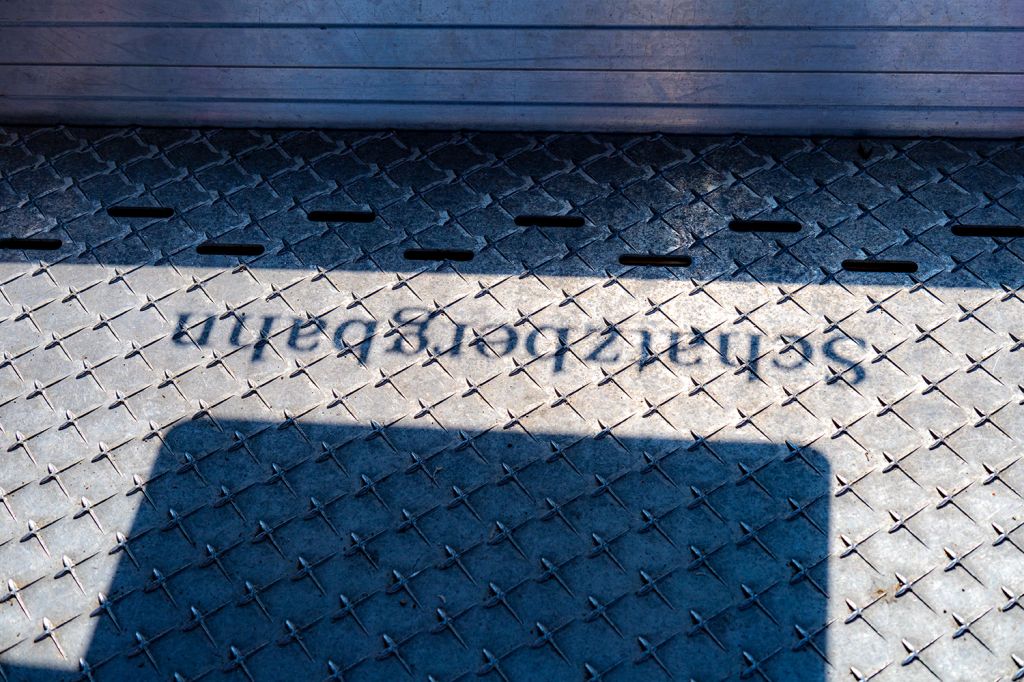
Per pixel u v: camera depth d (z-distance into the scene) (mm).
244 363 5270
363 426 4977
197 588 4445
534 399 5047
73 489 4805
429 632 4273
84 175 6262
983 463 4684
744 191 5969
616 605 4316
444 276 5625
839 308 5352
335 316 5465
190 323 5461
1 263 5785
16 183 6238
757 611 4270
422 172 6191
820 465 4723
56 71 6289
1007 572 4328
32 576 4516
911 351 5137
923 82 5949
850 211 5816
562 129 6379
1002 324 5219
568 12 5773
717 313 5371
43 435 5012
